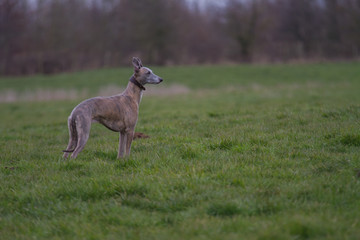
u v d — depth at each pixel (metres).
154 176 21.67
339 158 23.16
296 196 18.56
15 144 35.84
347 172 20.94
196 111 57.59
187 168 22.73
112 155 28.06
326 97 70.12
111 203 19.17
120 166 24.64
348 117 35.34
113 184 20.83
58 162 25.73
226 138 28.80
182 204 18.55
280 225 15.85
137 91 28.11
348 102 55.12
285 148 26.50
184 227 16.42
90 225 17.23
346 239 14.46
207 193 19.20
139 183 20.50
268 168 22.62
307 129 31.55
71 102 96.69
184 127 38.44
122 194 19.84
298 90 97.62
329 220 15.90
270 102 67.06
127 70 191.75
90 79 168.38
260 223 16.23
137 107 27.75
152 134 36.00
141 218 17.53
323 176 20.66
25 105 95.62
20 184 22.31
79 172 23.94
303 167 22.45
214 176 21.45
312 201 18.02
